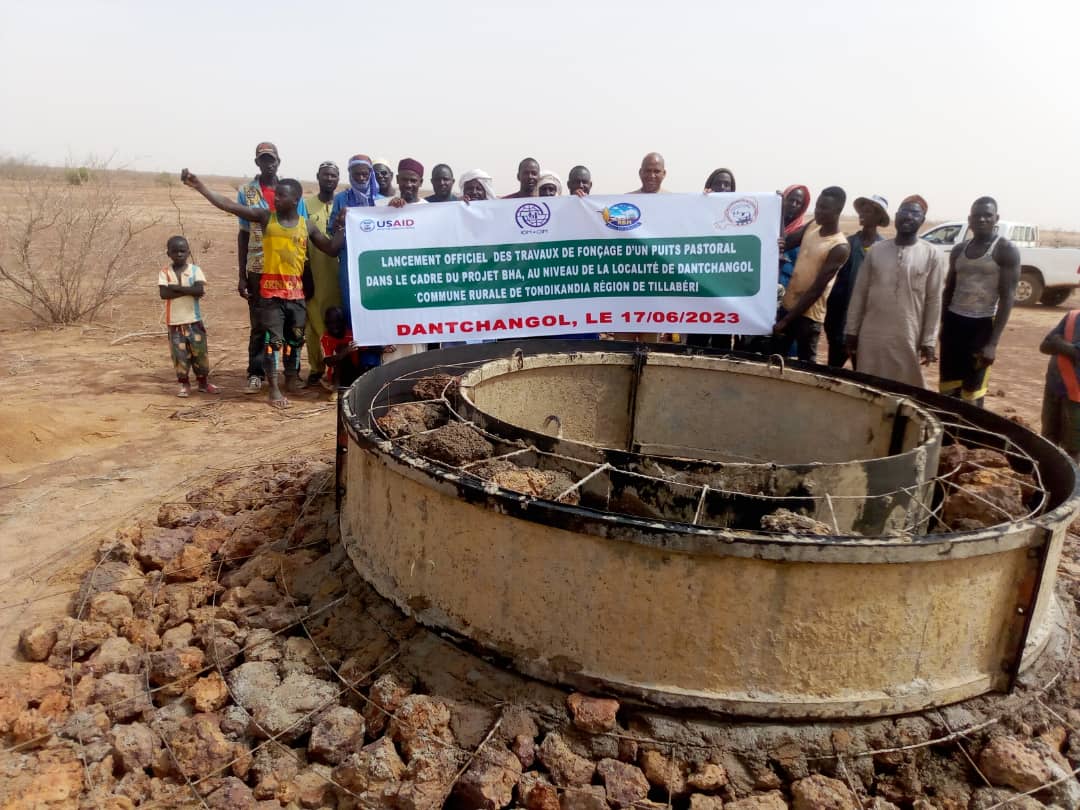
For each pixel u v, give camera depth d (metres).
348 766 3.16
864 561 3.00
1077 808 3.09
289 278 8.33
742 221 6.81
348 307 8.48
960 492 4.33
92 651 4.01
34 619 4.33
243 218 8.50
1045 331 16.61
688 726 3.23
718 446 6.19
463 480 3.45
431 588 3.70
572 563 3.27
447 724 3.32
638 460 3.91
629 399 6.26
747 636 3.15
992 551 3.15
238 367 10.39
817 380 5.61
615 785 3.08
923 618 3.19
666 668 3.24
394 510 3.86
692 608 3.15
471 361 6.17
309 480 5.84
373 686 3.50
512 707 3.33
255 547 4.92
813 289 6.90
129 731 3.34
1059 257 19.66
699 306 6.99
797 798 3.06
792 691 3.20
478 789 3.02
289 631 4.04
